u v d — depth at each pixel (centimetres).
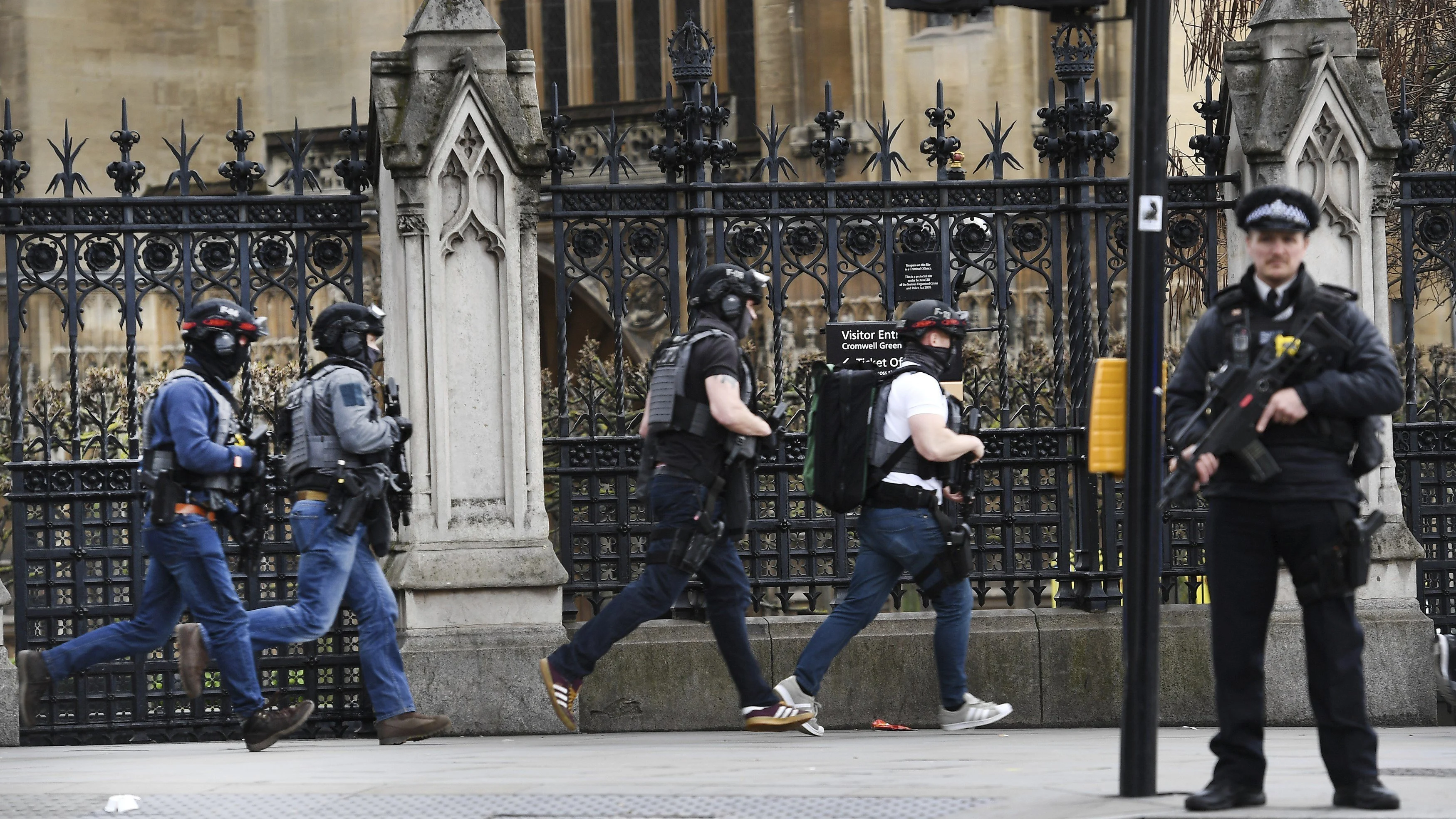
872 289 7906
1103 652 3117
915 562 2705
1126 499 1892
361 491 2575
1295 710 3105
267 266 3022
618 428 3097
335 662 3059
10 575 5131
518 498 2995
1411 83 4584
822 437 2689
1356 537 1742
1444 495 3231
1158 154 1866
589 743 2830
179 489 2533
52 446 3052
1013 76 9475
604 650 2525
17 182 2983
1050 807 1842
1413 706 3097
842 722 3070
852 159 9712
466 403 2989
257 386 4066
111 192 10538
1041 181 3155
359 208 3038
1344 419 1762
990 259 3203
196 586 2553
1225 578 1798
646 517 3102
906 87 9681
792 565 3152
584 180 9744
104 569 3012
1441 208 3225
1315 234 3133
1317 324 1742
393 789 2111
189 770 2416
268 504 2955
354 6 10669
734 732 3014
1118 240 3188
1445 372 4647
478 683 2948
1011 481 3164
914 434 2658
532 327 3019
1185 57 6181
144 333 8819
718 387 2458
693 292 2544
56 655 2608
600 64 10488
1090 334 3181
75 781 2288
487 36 3023
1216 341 1805
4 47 10438
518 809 1922
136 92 10644
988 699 3103
